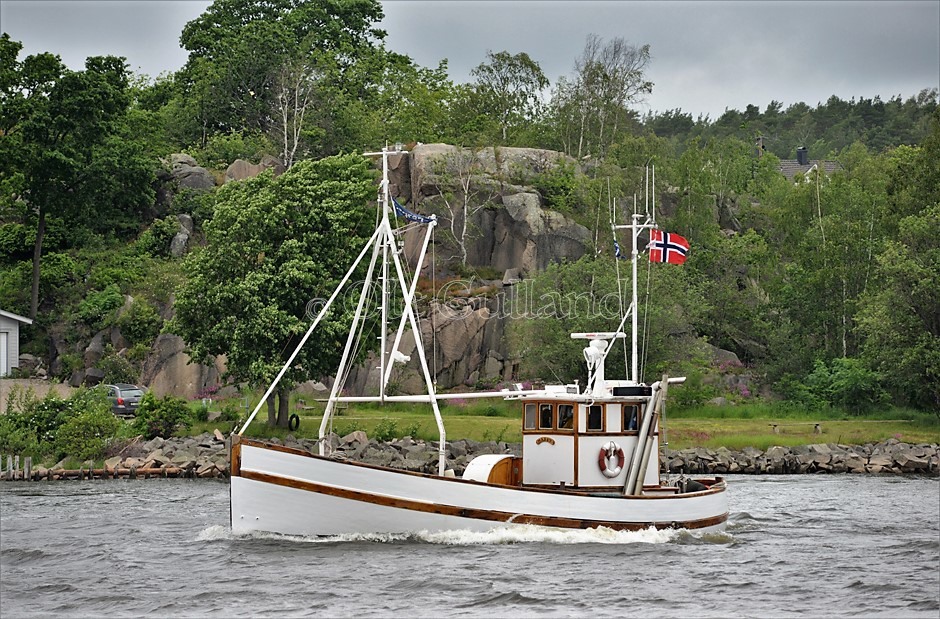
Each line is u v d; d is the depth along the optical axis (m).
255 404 175.88
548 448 84.88
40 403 154.12
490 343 197.12
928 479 142.38
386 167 85.50
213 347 157.38
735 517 102.44
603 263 192.88
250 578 72.12
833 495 121.69
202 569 75.38
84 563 78.44
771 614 65.12
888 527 96.62
